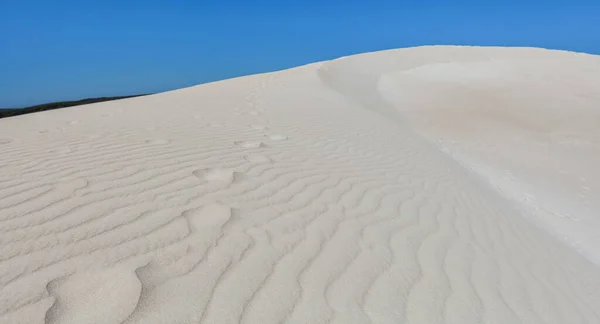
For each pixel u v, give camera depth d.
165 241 2.26
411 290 2.17
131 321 1.59
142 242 2.22
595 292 2.89
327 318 1.81
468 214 3.78
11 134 5.84
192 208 2.76
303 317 1.79
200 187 3.19
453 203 4.00
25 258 1.98
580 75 15.75
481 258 2.79
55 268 1.91
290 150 5.03
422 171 5.11
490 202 4.64
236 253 2.24
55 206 2.60
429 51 22.14
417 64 19.05
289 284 2.02
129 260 2.03
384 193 3.82
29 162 3.69
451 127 9.79
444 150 7.96
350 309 1.91
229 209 2.83
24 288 1.75
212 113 8.46
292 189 3.48
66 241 2.17
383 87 14.77
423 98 12.95
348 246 2.55
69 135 5.39
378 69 18.31
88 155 4.00
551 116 10.58
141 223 2.45
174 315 1.67
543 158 7.61
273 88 14.22
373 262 2.40
